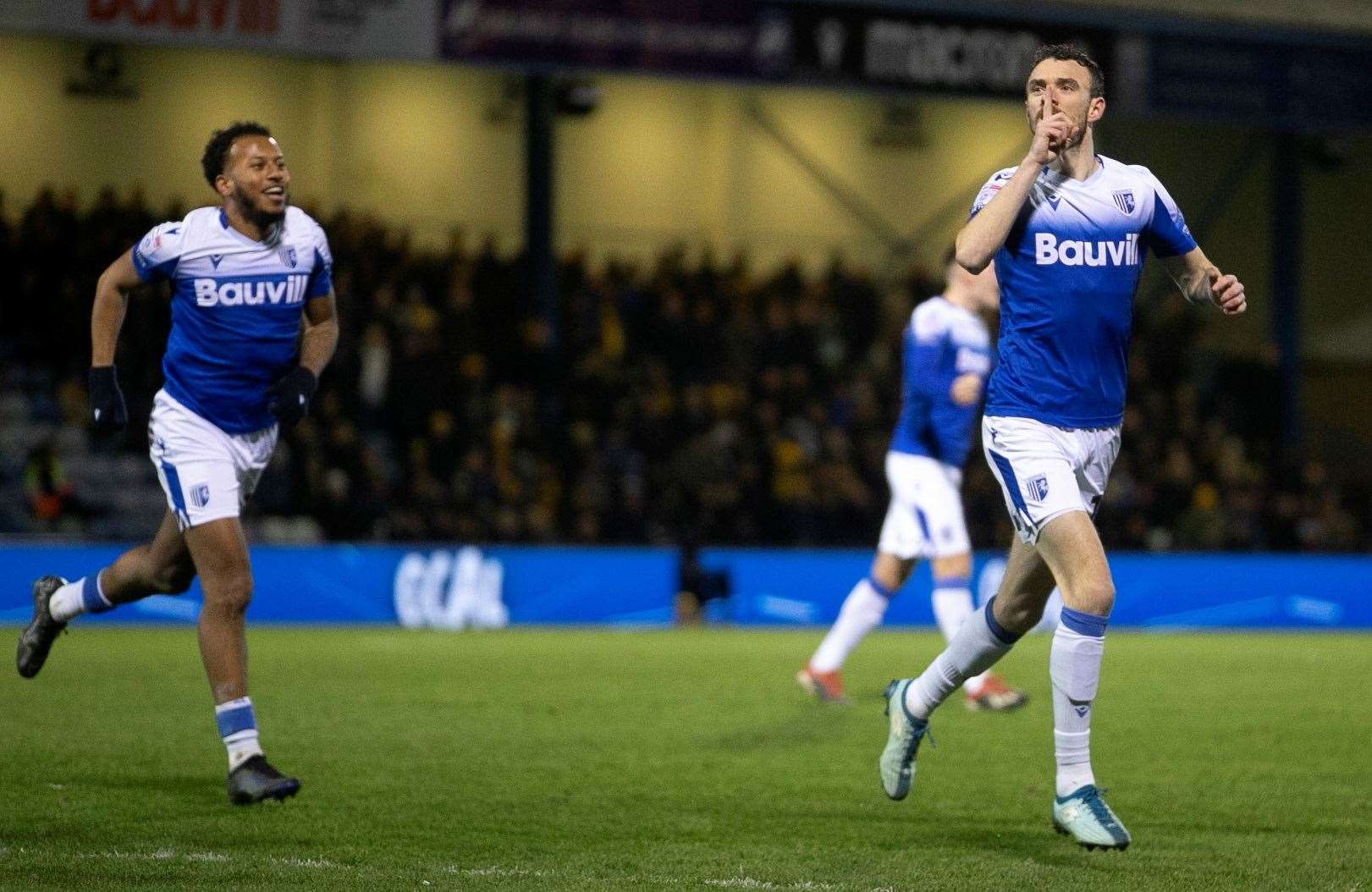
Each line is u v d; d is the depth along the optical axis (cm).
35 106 5931
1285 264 6762
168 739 2019
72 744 1972
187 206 6144
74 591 1780
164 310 4912
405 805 1608
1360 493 6456
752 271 6925
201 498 1605
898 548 2467
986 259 1385
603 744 2058
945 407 2428
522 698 2569
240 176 1589
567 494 5116
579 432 5162
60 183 5978
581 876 1295
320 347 1670
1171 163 7131
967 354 2406
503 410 5125
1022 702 2395
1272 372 6391
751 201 6938
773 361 5672
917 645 3934
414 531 4694
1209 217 7194
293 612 4447
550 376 5319
